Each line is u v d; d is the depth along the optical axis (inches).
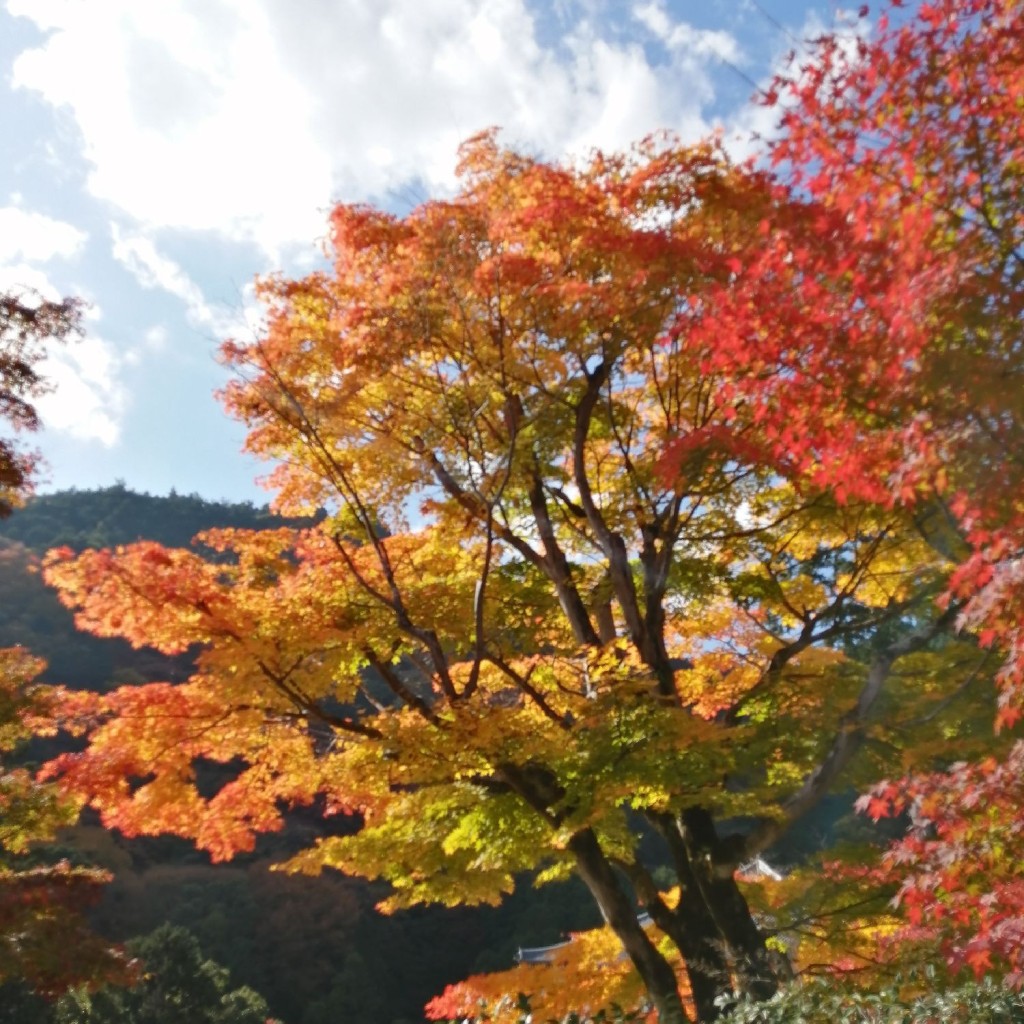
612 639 453.4
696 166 366.3
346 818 1750.7
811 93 211.0
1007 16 195.3
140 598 366.9
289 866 438.3
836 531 437.1
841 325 211.0
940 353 194.7
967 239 193.2
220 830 409.1
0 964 383.6
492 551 462.6
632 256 349.4
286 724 401.7
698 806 392.5
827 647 495.8
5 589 1962.4
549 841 416.5
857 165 208.7
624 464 462.0
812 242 222.1
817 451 235.1
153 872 1464.1
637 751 354.6
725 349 232.4
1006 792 201.2
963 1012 232.2
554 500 476.4
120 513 2763.3
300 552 417.4
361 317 380.5
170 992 1032.2
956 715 370.9
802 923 396.8
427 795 414.0
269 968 1362.0
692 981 406.6
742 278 249.9
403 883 456.4
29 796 414.9
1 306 350.0
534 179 382.0
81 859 1330.0
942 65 198.7
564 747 362.9
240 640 362.6
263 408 398.0
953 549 337.1
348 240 406.9
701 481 413.1
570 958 442.3
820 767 370.6
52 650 1844.2
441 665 387.9
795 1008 262.4
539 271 364.5
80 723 419.2
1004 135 195.5
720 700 485.7
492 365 383.9
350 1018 1338.6
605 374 410.3
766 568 471.8
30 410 366.3
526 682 420.8
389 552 442.3
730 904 389.4
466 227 376.2
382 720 378.6
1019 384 187.8
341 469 396.5
